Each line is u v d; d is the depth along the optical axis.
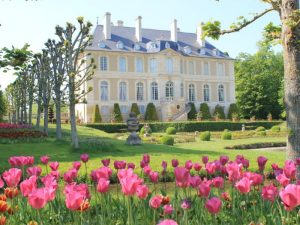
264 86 64.38
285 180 3.93
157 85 57.94
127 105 56.38
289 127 7.54
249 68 66.19
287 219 4.00
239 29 8.52
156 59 57.88
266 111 64.69
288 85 7.58
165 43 58.38
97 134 31.61
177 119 56.03
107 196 4.91
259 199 4.73
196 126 47.09
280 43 8.67
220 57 62.78
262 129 41.88
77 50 18.58
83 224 3.86
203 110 59.41
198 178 4.16
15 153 15.41
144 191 3.37
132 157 13.99
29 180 3.52
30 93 31.78
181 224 3.99
